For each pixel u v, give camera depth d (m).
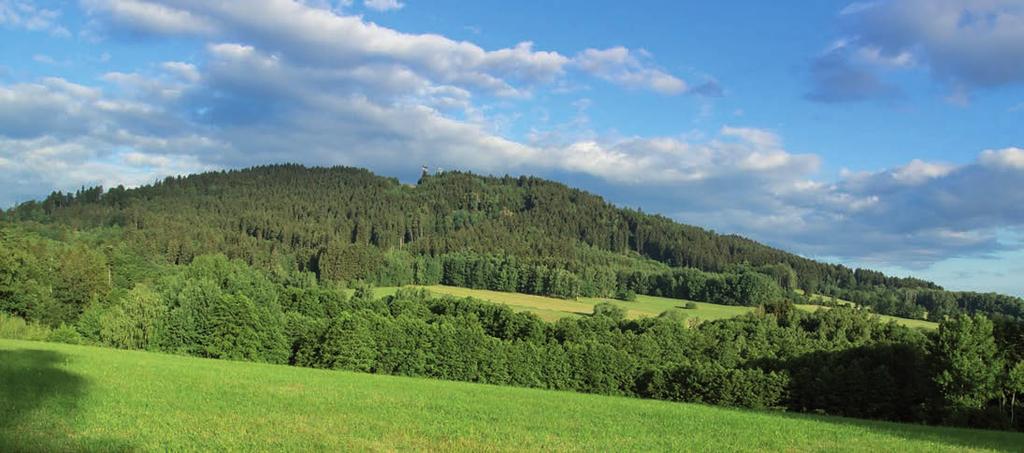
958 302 176.38
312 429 26.09
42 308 92.31
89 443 20.59
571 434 29.98
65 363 45.28
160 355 66.50
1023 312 160.75
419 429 27.95
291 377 50.41
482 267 184.75
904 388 75.62
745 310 164.75
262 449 21.81
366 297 137.12
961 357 63.09
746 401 77.75
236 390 37.72
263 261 177.00
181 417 27.19
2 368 37.28
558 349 88.12
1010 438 40.28
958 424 62.19
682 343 101.25
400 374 84.19
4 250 92.19
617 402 50.72
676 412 44.09
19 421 23.28
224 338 82.12
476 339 87.06
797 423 41.50
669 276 188.75
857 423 46.00
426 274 185.88
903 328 107.12
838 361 83.00
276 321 86.81
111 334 80.50
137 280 125.62
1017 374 61.62
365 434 25.78
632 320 117.94
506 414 35.88
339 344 80.44
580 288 175.62
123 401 30.14
